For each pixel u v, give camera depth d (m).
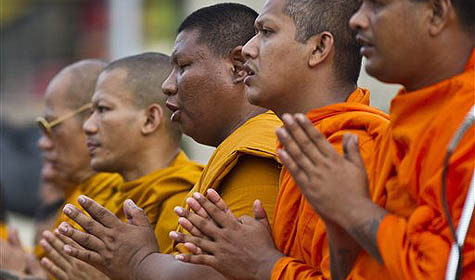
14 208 19.66
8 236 10.12
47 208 10.94
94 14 25.83
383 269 4.97
